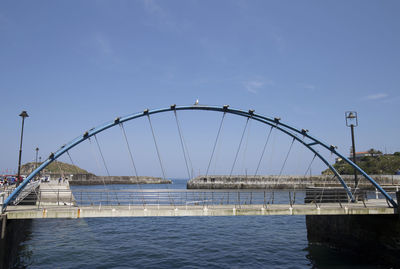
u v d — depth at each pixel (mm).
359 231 19203
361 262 18312
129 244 22594
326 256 19578
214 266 17000
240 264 17500
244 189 84812
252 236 25953
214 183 85312
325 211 17562
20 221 20281
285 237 25625
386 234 17438
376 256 17969
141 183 145000
